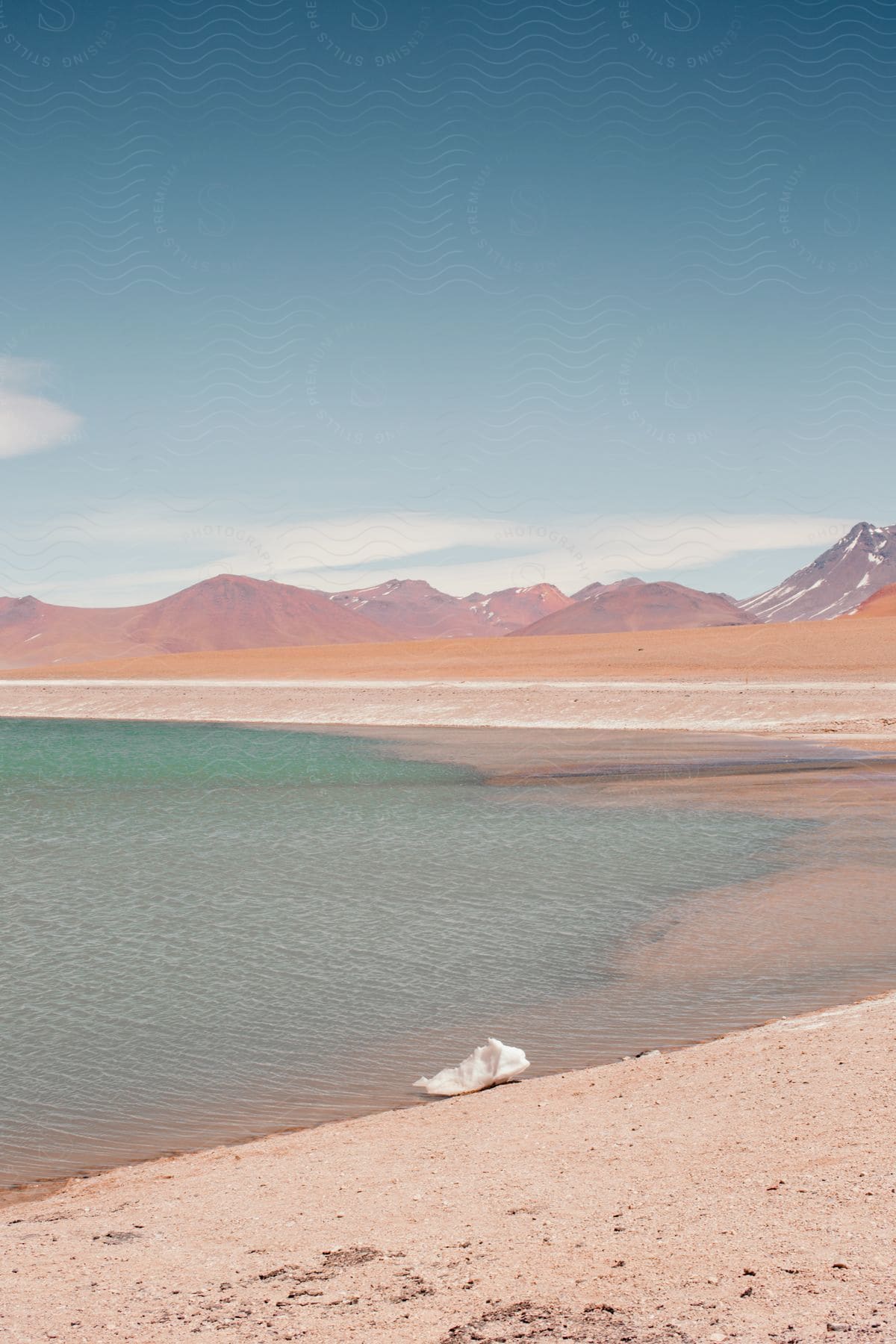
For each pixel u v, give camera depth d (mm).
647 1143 6914
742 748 38750
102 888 19297
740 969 12961
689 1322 4383
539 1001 12195
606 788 30281
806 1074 8070
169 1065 10523
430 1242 5535
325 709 60875
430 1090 9594
